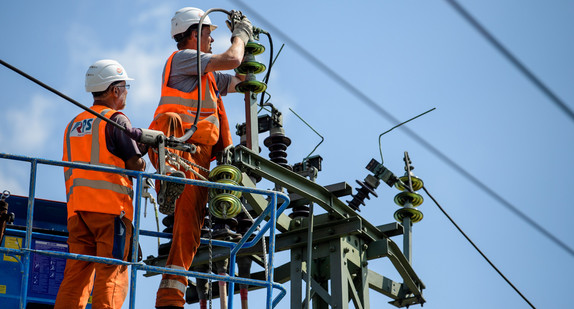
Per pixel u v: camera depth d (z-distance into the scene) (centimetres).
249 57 1209
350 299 1343
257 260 1352
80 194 964
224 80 1207
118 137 981
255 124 1238
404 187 1427
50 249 1115
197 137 1087
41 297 1091
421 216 1442
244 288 1288
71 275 966
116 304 959
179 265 1054
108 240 962
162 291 1041
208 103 1100
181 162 1050
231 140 1135
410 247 1430
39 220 1130
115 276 962
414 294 1449
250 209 1345
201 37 1129
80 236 974
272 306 972
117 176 977
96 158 975
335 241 1329
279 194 967
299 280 1316
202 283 1312
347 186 1314
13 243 1099
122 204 974
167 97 1091
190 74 1097
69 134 994
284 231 1339
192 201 1077
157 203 1029
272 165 1245
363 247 1379
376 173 1416
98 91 1027
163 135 980
